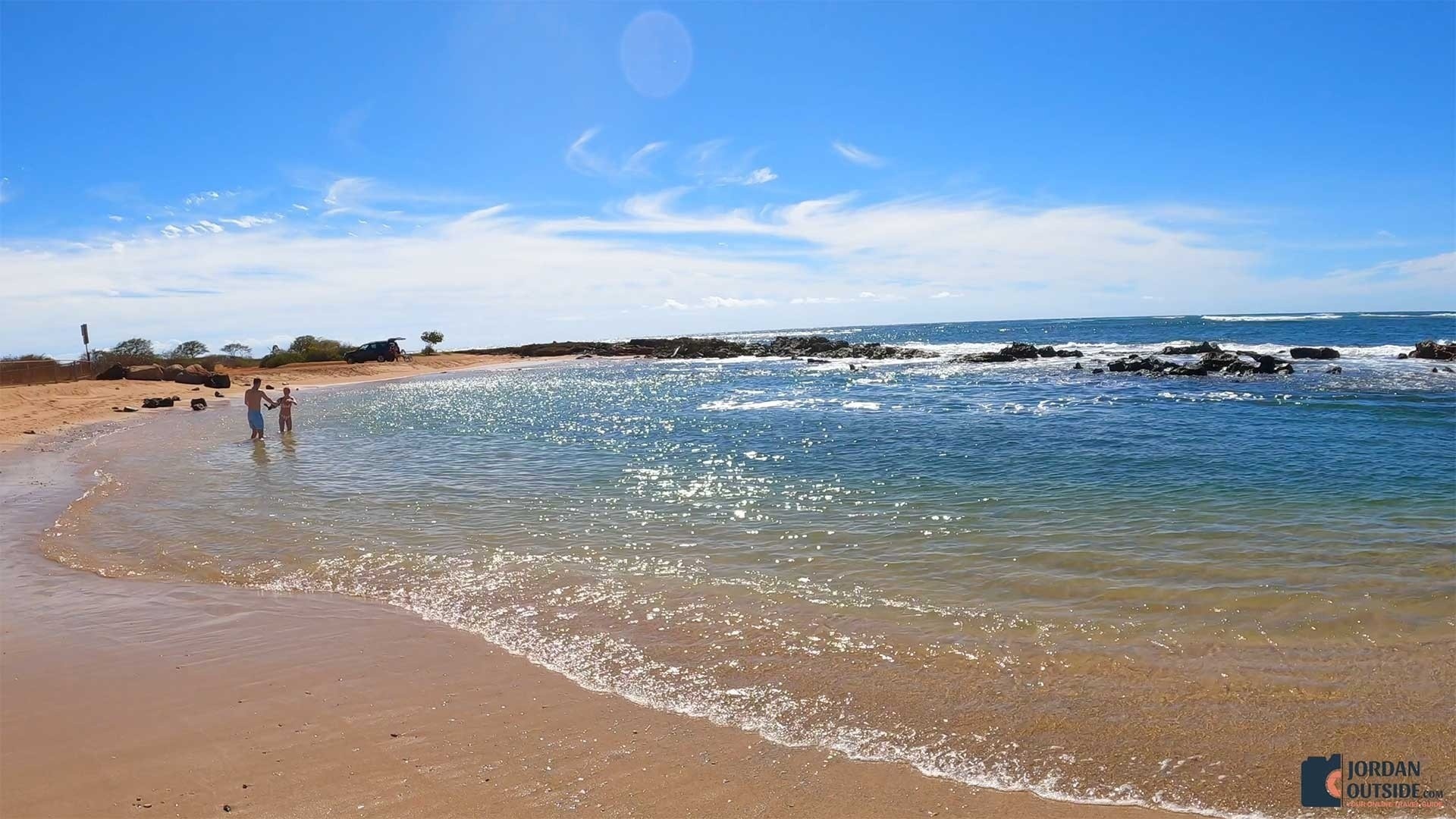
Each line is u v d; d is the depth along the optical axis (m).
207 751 4.59
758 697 5.26
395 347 68.06
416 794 4.13
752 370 54.91
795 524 10.09
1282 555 8.10
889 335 150.62
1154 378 32.72
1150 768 4.33
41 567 8.63
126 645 6.29
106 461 17.02
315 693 5.36
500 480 13.80
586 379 51.66
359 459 16.86
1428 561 7.77
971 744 4.62
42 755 4.58
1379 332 76.12
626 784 4.22
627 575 8.03
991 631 6.33
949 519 10.06
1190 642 6.02
